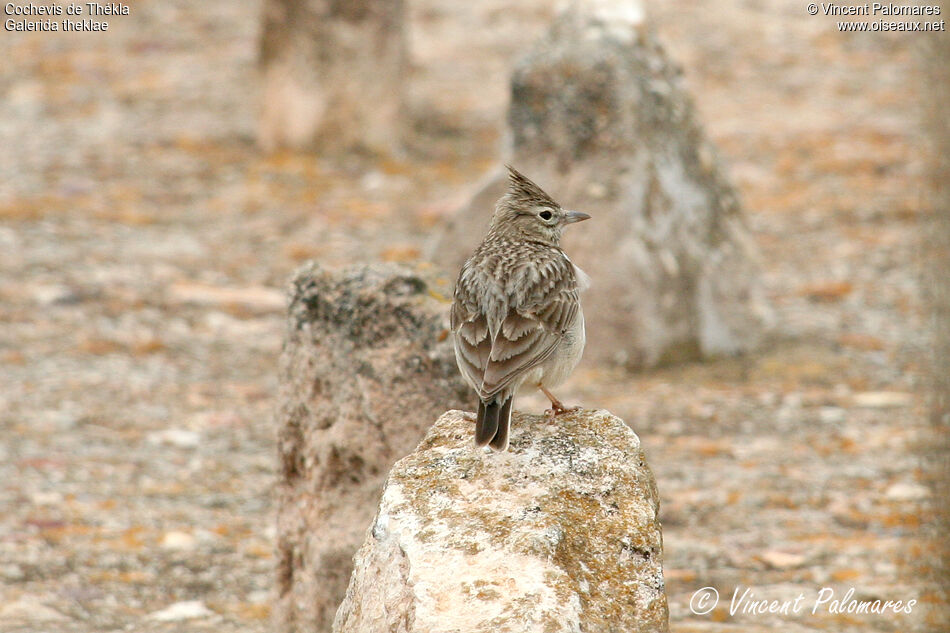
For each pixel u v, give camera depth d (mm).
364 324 7809
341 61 23516
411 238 19906
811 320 17203
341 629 5812
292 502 8164
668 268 15695
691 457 13078
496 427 6305
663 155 15914
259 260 18953
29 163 22344
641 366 15617
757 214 21234
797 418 14133
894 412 14180
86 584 10047
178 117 25391
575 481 5988
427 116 26203
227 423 13945
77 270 18078
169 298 17453
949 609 8789
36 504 11656
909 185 22141
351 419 7781
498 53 30031
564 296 7125
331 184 22312
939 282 8445
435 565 5500
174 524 11414
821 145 24297
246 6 33219
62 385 14633
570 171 15836
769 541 11055
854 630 9133
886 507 11695
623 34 16125
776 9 32812
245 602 9844
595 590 5504
